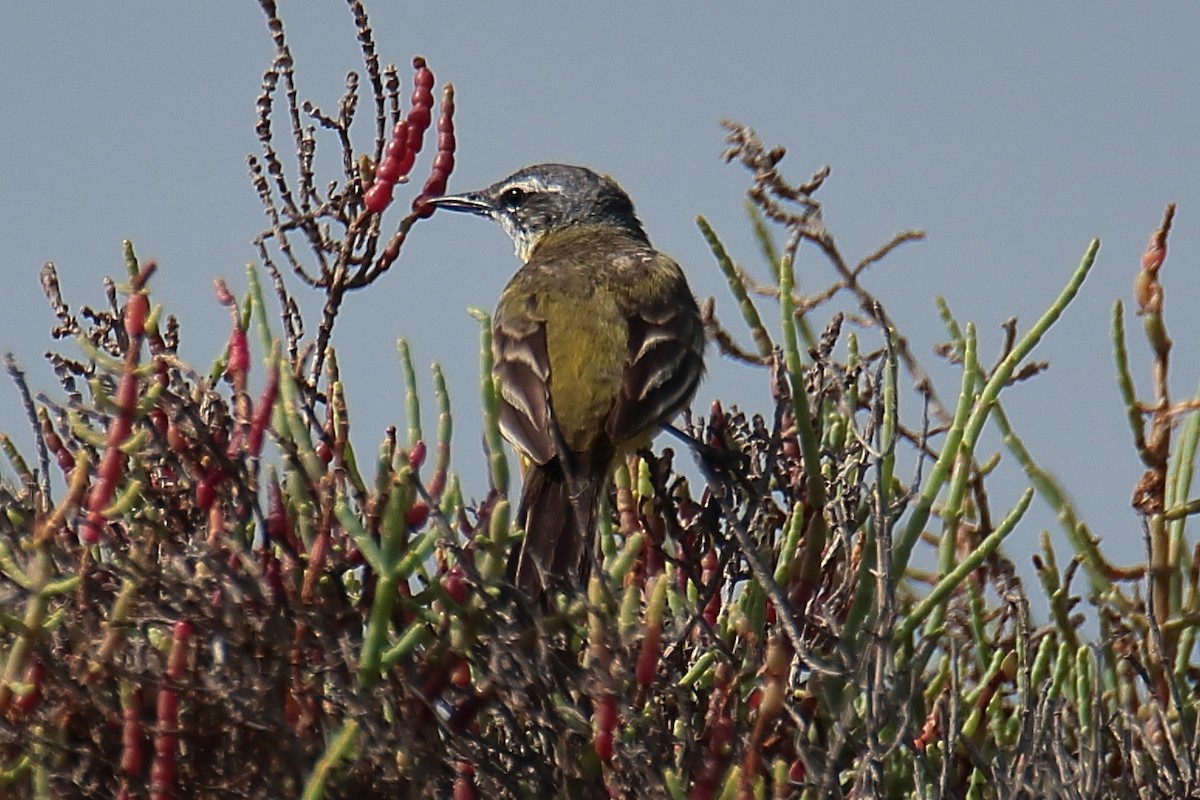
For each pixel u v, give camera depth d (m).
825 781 8.80
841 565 11.04
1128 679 12.32
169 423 9.43
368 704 8.40
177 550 8.99
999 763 9.77
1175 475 12.73
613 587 8.94
